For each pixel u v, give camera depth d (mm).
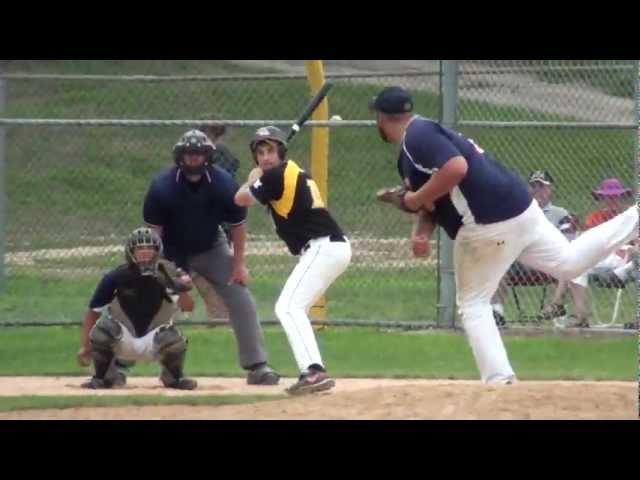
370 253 61344
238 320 37062
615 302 49938
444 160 29766
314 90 48062
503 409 26641
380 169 73875
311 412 27016
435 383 32688
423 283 56469
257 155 33156
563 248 31672
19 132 79625
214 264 37219
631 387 28984
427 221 31516
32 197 72312
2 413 28578
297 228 32875
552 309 46500
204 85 89938
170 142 80875
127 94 89625
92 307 34969
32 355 42031
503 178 30906
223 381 37812
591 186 60281
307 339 32125
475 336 31547
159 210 36750
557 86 75312
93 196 73000
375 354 42500
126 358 35125
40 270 58719
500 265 31266
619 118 72875
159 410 28500
